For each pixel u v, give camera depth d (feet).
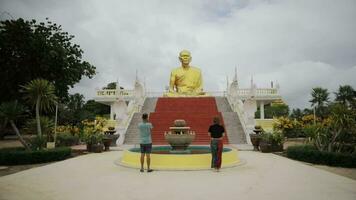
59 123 171.73
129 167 49.24
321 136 61.05
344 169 49.19
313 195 30.78
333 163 52.60
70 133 103.19
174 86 163.94
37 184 36.52
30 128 73.10
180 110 126.21
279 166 50.39
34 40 99.71
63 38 112.47
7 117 63.05
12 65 100.89
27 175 42.68
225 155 50.67
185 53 164.25
